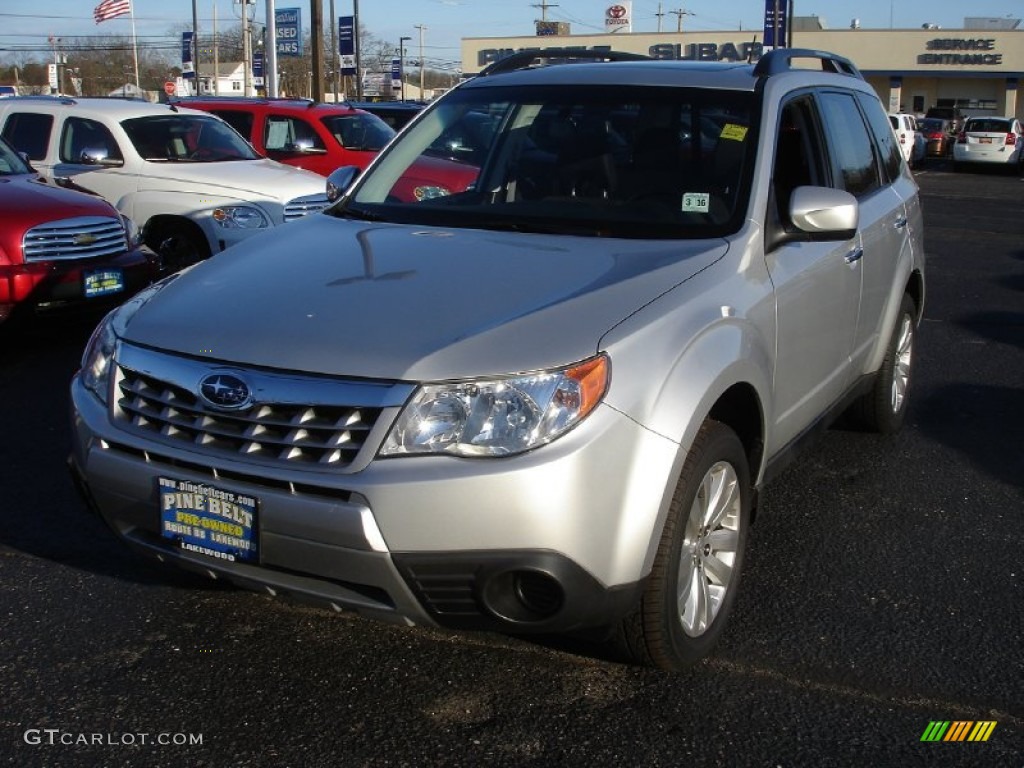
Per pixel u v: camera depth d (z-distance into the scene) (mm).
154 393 3146
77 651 3527
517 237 3779
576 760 2990
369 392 2844
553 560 2809
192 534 3062
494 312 3059
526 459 2783
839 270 4367
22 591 3934
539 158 4262
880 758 3010
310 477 2840
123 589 3965
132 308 3518
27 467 5188
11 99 10477
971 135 32469
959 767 2975
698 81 4336
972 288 11000
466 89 4820
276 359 2953
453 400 2811
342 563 2857
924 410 6414
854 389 5051
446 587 2844
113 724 3131
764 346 3584
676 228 3805
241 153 10523
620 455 2881
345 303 3168
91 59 82688
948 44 53844
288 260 3615
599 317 3049
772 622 3775
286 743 3053
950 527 4645
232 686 3336
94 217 7359
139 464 3102
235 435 2969
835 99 4984
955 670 3475
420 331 2977
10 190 7367
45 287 7023
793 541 4477
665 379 3029
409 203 4293
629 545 2922
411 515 2775
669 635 3201
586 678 3391
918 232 5828
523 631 2945
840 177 4750
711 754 3020
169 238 9539
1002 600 3963
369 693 3305
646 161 4102
